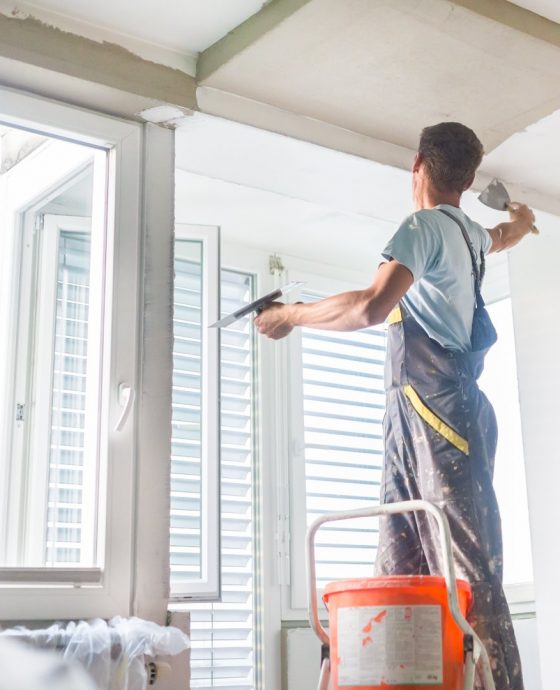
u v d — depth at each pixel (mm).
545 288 3369
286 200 3574
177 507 3148
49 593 2133
